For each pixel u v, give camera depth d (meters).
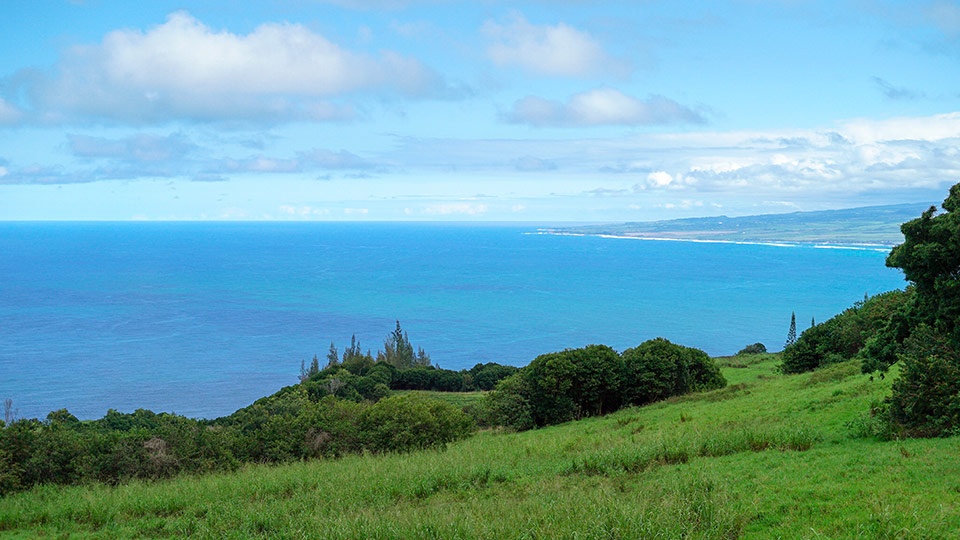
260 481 25.20
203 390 193.00
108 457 32.97
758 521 14.70
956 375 22.05
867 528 13.22
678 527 13.81
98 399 179.25
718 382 55.75
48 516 21.86
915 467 17.42
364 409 41.25
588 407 51.75
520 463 25.80
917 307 27.45
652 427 35.38
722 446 22.88
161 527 19.84
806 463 19.62
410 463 27.56
